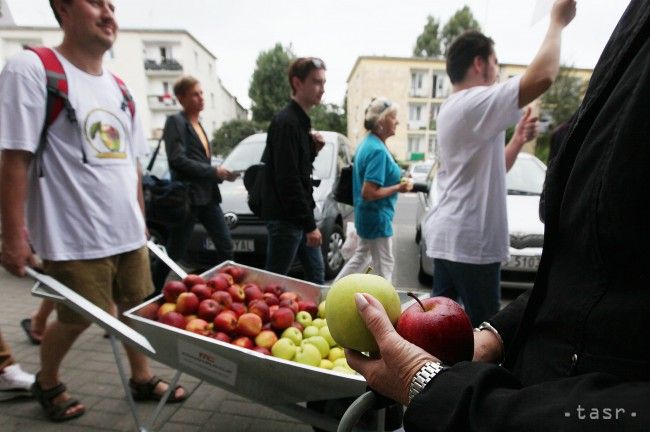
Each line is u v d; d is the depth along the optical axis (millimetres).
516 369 850
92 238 2037
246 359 1430
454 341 811
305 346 1672
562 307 712
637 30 659
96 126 2039
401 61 35188
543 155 10133
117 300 2350
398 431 1414
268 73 38250
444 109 2199
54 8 1933
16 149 1803
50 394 2281
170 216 3426
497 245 2133
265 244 4375
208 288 1954
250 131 33906
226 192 4855
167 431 2236
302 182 2801
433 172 6109
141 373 2469
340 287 917
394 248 6980
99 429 2244
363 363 847
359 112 36688
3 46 35188
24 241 1893
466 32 2176
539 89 1752
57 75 1897
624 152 577
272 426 2301
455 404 622
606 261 626
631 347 593
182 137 3631
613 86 697
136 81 37094
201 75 41344
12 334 3383
